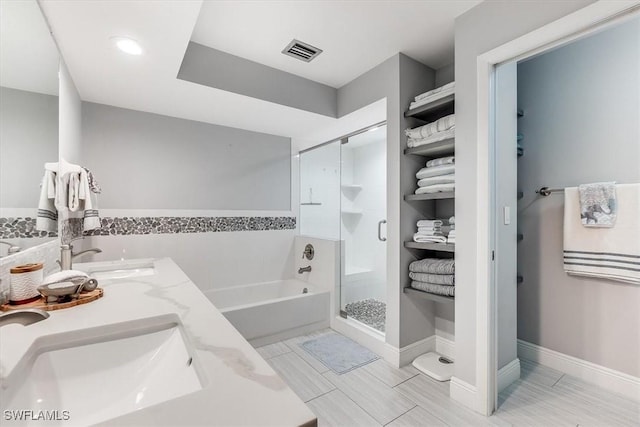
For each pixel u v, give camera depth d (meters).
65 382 0.80
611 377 1.86
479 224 1.63
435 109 2.06
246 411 0.50
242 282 3.16
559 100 2.10
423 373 2.08
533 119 2.23
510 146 1.94
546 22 1.38
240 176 3.15
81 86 2.08
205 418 0.48
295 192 3.57
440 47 2.11
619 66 1.84
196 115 2.70
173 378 0.77
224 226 3.05
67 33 1.44
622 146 1.83
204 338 0.80
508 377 1.92
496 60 1.59
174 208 2.77
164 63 1.76
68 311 1.01
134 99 2.32
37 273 1.07
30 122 1.16
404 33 1.94
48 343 0.83
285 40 2.02
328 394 1.83
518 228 2.30
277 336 2.62
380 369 2.14
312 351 2.42
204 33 1.93
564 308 2.07
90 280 1.18
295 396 0.54
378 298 2.77
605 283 1.90
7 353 0.72
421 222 2.15
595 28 1.28
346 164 3.13
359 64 2.34
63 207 1.57
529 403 1.73
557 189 2.09
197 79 2.04
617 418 1.60
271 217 3.38
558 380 1.97
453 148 2.02
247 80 2.25
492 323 1.65
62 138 1.66
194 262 2.88
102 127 2.43
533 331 2.23
